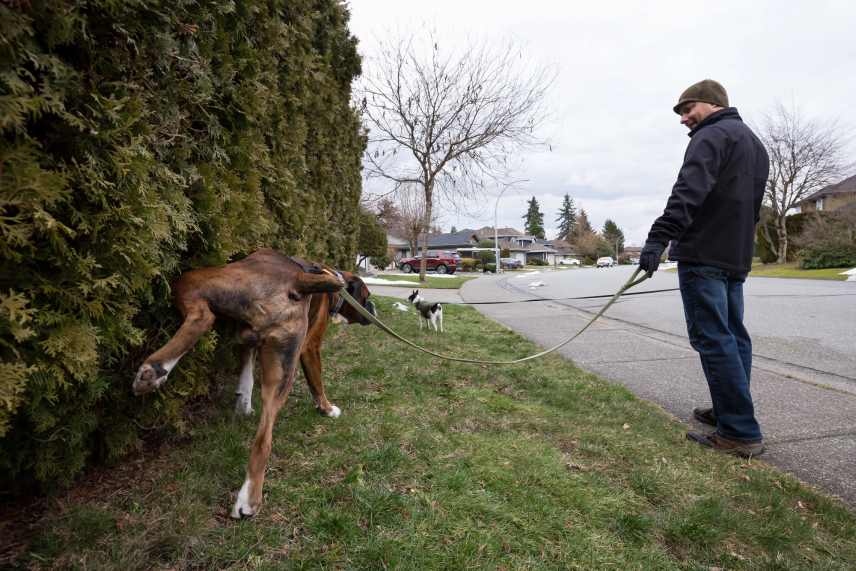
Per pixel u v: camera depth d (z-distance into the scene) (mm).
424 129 17812
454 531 1964
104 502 2010
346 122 7328
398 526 1974
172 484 2164
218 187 2730
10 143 1454
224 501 2094
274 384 2152
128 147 1817
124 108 1884
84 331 1693
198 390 2693
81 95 1712
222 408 3115
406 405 3441
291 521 1975
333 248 6629
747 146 2941
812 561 1969
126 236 1830
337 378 4020
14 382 1420
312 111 5355
